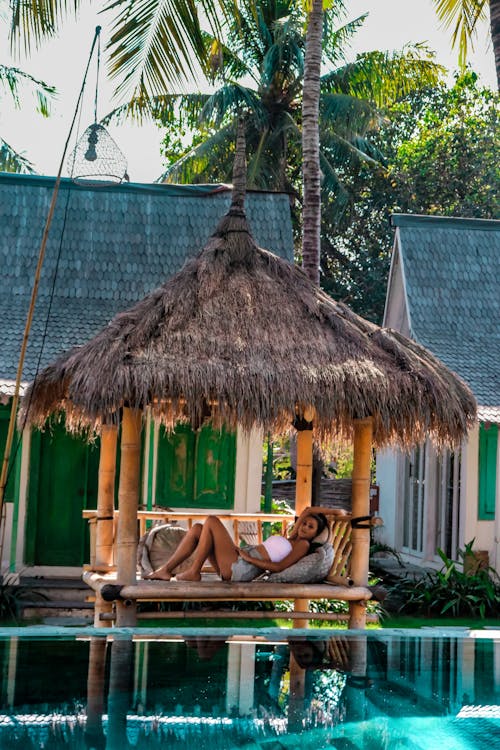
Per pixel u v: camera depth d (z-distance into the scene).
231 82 24.86
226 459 13.02
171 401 8.02
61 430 13.00
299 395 7.52
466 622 11.62
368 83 25.03
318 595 7.98
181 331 7.83
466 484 13.57
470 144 27.48
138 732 5.12
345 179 27.38
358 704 5.76
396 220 16.55
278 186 25.28
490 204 27.19
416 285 15.68
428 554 15.05
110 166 9.52
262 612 8.09
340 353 8.02
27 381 11.97
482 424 13.09
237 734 5.19
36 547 12.85
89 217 14.74
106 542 9.09
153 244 14.60
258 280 8.48
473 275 16.06
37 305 13.56
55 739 4.98
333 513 8.41
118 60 11.64
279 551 8.16
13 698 5.59
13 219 14.57
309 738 5.18
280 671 6.38
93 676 6.02
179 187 15.22
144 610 10.78
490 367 14.24
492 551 13.45
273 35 24.94
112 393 7.23
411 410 7.90
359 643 7.16
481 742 5.16
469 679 6.34
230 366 7.51
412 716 5.59
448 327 15.20
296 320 8.22
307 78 14.74
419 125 29.12
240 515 10.04
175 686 5.93
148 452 12.81
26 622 10.91
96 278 14.09
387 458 17.34
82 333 13.12
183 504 12.91
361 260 27.52
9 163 23.66
